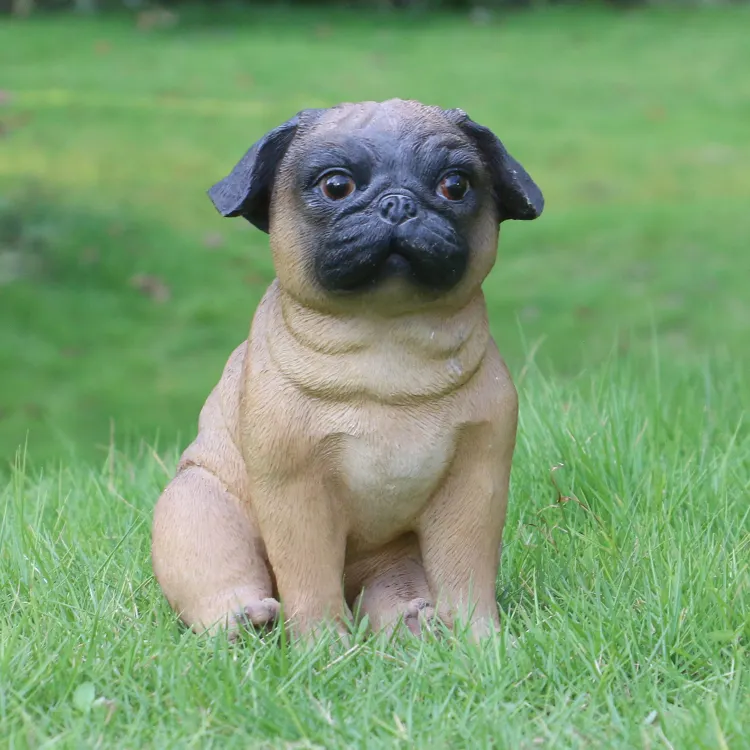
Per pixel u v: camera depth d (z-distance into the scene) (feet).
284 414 13.21
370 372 13.12
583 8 86.53
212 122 54.90
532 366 24.48
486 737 11.50
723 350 31.09
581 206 45.96
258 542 14.24
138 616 14.76
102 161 48.96
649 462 18.51
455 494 13.79
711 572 14.64
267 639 13.67
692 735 11.41
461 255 12.86
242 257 41.14
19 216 42.29
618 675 12.88
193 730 11.84
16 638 13.57
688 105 61.57
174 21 77.77
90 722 12.11
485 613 14.05
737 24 81.35
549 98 62.44
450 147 13.03
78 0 79.41
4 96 58.59
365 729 11.67
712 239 42.09
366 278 12.74
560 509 17.52
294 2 83.92
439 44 74.43
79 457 24.30
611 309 36.29
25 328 35.58
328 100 59.00
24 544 16.71
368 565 14.60
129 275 39.17
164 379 32.55
